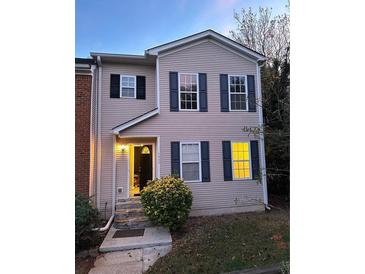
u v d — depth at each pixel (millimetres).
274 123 7027
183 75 7961
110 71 8203
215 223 6461
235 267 3900
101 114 7926
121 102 8180
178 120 7727
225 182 7742
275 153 7387
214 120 7945
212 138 7859
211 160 7766
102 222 6949
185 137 7707
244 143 8047
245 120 8125
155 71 8594
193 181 7574
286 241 4824
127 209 7062
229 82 8211
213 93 8062
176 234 5820
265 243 4805
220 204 7602
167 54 7883
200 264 4117
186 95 7914
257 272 3670
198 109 7902
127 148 8156
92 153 7164
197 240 5250
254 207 7781
